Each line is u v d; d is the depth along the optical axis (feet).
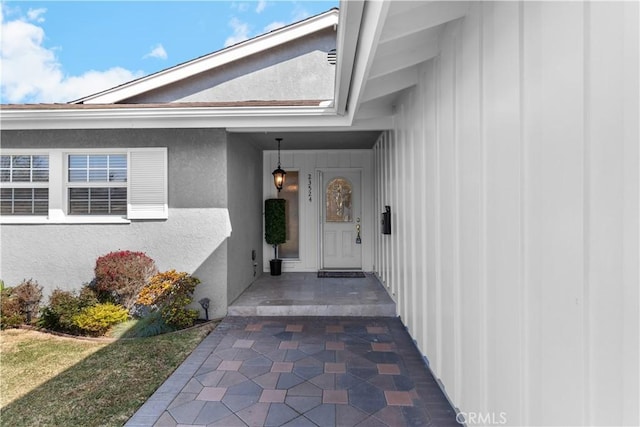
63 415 8.20
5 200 16.06
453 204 8.11
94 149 15.74
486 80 6.36
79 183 15.97
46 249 15.71
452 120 8.13
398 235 14.79
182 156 15.64
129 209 15.67
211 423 7.89
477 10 6.72
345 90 11.76
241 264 18.17
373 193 23.16
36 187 15.99
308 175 24.07
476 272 6.88
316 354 11.51
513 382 5.50
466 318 7.42
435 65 9.37
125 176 15.96
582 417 3.97
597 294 3.74
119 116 14.52
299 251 24.17
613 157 3.50
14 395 9.11
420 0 6.60
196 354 11.57
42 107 14.24
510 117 5.51
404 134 13.17
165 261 15.65
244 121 14.99
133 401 8.78
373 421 7.91
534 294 4.92
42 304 15.57
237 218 17.47
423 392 9.12
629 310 3.33
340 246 24.27
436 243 9.43
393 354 11.47
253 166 21.15
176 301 14.19
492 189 6.17
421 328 11.26
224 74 24.62
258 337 13.08
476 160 6.81
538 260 4.82
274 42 24.13
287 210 24.48
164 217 15.62
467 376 7.39
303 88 24.63
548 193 4.57
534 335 4.93
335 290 18.58
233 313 15.66
